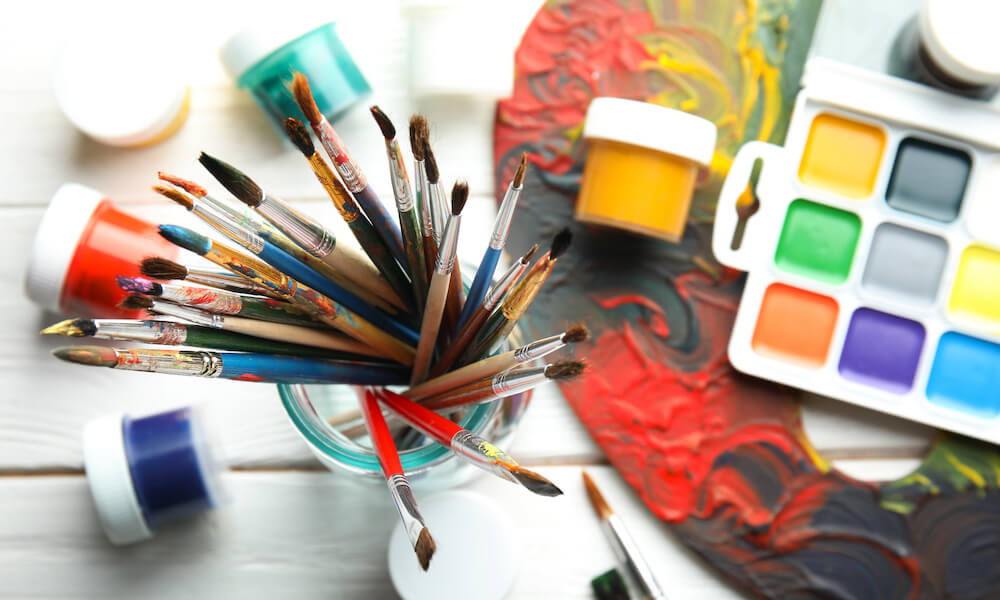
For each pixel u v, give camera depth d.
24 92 0.69
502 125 0.67
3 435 0.66
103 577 0.64
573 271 0.66
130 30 0.66
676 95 0.67
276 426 0.65
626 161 0.61
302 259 0.46
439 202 0.43
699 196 0.67
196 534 0.64
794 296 0.65
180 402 0.66
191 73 0.69
